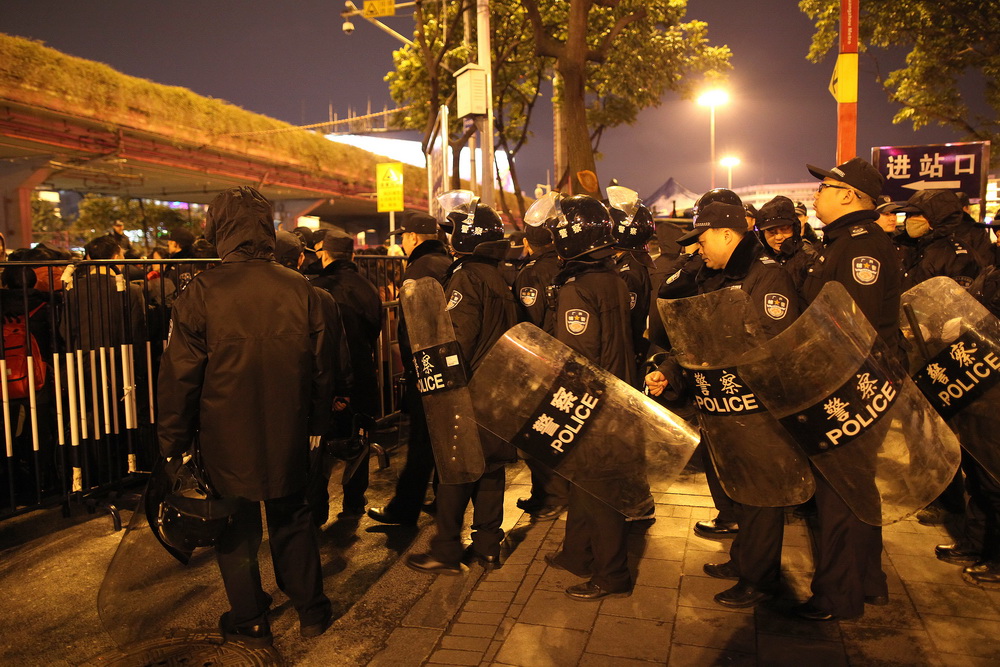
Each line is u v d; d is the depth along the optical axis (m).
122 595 3.71
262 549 4.30
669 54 18.27
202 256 6.38
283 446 3.10
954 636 3.13
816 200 3.46
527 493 5.22
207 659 3.17
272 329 3.07
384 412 6.89
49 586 3.84
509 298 3.94
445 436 3.78
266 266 3.15
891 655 3.00
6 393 4.36
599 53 9.83
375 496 5.25
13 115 18.88
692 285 3.28
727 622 3.31
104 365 4.71
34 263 4.36
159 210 27.44
